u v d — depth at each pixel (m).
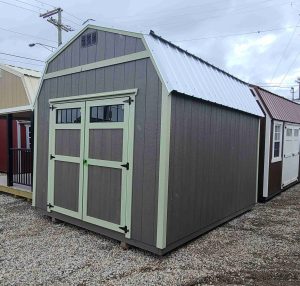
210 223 5.05
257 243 4.62
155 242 3.92
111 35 4.49
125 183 4.27
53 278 3.38
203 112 4.63
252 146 6.68
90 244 4.41
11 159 7.77
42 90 5.73
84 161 4.86
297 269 3.73
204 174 4.75
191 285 3.28
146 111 4.04
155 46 4.09
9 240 4.54
